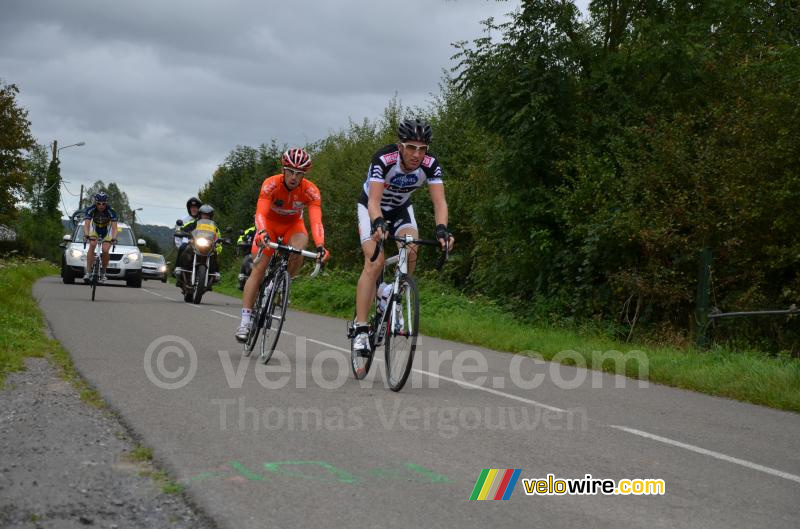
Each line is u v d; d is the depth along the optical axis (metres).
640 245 15.81
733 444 5.26
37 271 27.12
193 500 3.53
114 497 3.56
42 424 4.82
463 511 3.54
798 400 7.02
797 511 3.77
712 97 17.53
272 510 3.43
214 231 17.19
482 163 21.41
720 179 14.54
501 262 19.91
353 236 30.09
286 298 7.67
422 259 25.91
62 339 8.93
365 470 4.12
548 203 17.97
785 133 13.51
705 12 18.09
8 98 38.19
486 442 4.87
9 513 3.30
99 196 15.38
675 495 3.94
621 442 5.09
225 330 11.13
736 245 14.36
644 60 17.38
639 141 16.28
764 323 14.41
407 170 6.77
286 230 8.48
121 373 6.80
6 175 38.53
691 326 14.81
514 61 17.66
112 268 21.95
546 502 3.74
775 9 19.88
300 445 4.58
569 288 17.91
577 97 18.17
